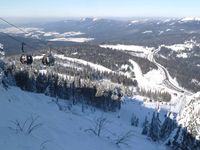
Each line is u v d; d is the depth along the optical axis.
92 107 136.38
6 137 21.69
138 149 40.84
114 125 62.41
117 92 157.75
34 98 62.53
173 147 54.41
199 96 54.00
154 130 73.06
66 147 26.08
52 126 32.41
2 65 64.44
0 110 31.20
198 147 46.28
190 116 51.28
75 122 42.31
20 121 29.16
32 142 23.00
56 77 132.12
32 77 116.25
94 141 32.69
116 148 34.09
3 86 54.28
